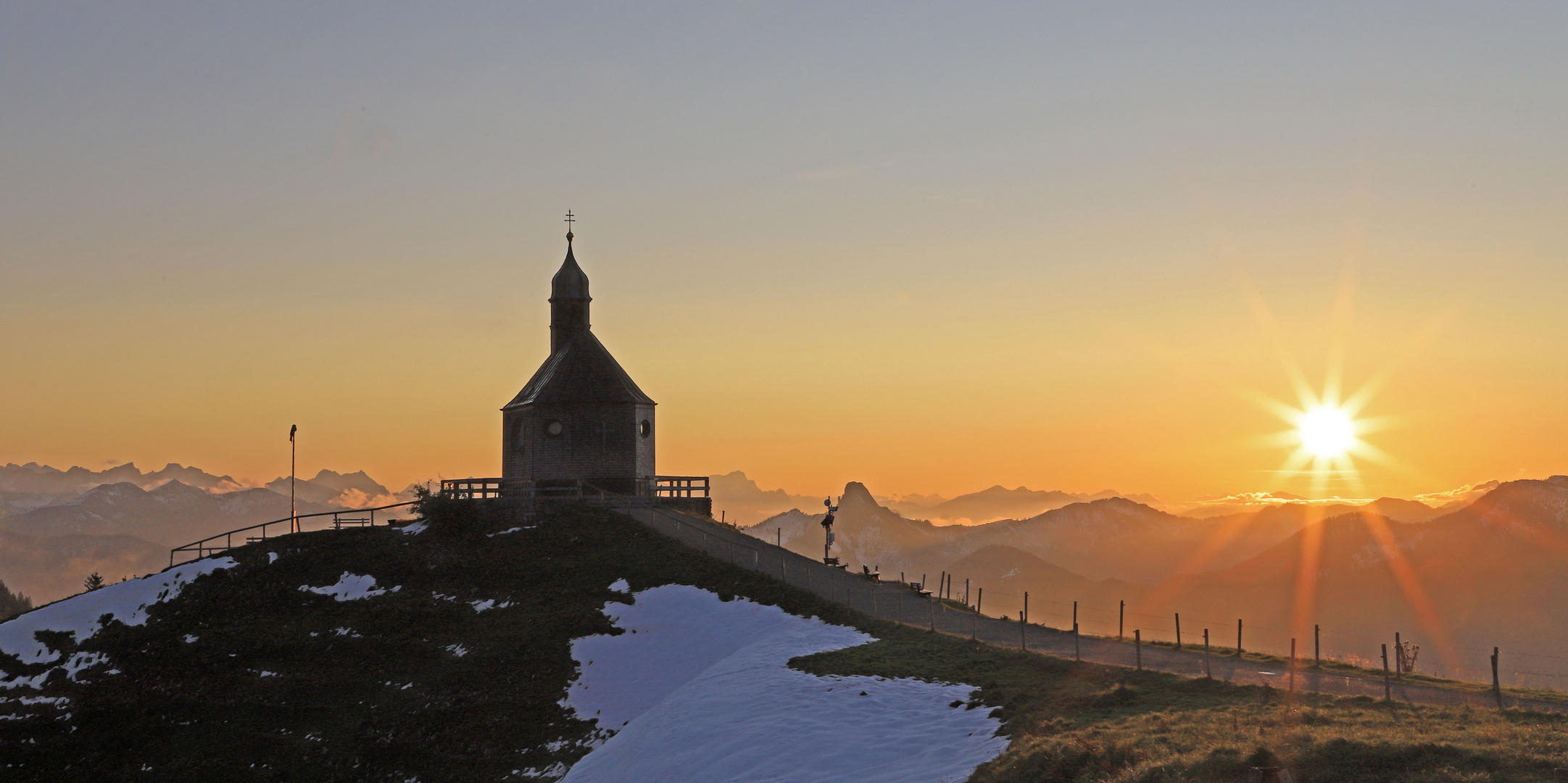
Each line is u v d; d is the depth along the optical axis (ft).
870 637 162.91
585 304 304.09
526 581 217.77
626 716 161.07
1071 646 152.46
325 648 194.80
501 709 168.04
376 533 246.47
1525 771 75.05
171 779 159.22
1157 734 94.63
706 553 220.64
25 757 166.20
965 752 106.52
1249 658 139.54
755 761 117.70
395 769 155.84
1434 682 121.49
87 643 205.16
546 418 278.46
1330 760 81.76
